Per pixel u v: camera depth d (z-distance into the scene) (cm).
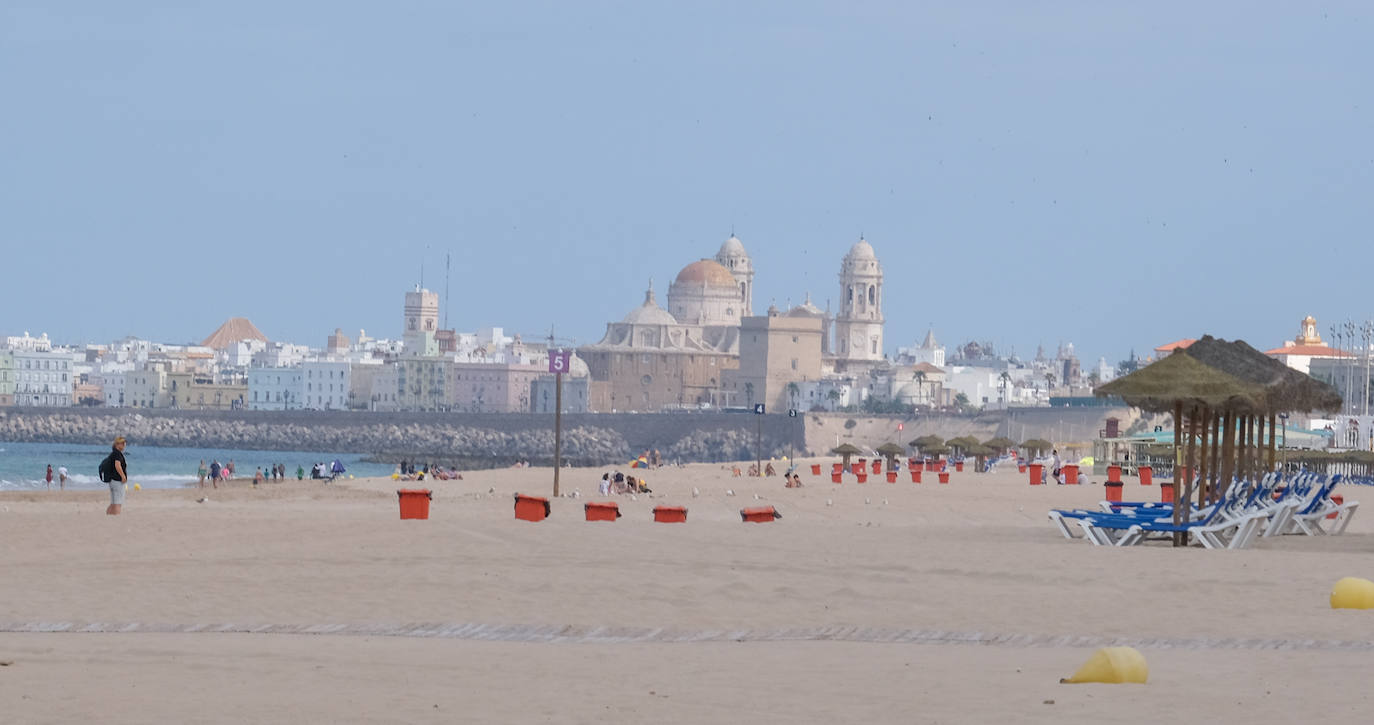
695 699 4700
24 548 8706
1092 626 6469
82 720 4259
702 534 10212
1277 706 4516
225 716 4341
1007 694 4769
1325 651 5812
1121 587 7569
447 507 17450
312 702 4584
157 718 4294
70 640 6003
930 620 6662
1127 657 5019
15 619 6538
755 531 10862
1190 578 7838
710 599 7175
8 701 4544
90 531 9494
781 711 4491
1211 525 10200
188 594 7175
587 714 4438
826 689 4900
